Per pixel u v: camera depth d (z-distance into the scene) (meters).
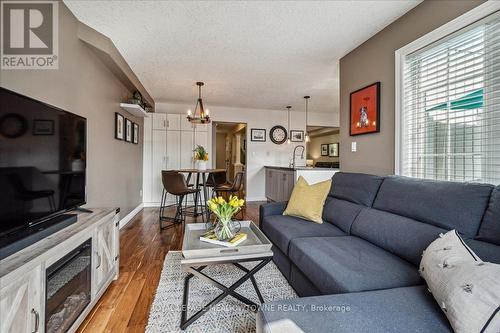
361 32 2.49
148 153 5.23
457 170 1.83
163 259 2.46
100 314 1.59
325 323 0.89
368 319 0.92
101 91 2.82
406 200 1.72
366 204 2.11
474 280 0.87
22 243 1.15
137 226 3.68
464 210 1.36
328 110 6.27
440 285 0.98
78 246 1.41
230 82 4.06
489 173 1.61
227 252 1.51
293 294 1.81
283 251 2.00
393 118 2.32
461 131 1.79
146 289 1.89
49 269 1.16
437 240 1.23
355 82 2.84
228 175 9.64
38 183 1.35
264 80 3.95
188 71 3.57
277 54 3.00
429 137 2.04
